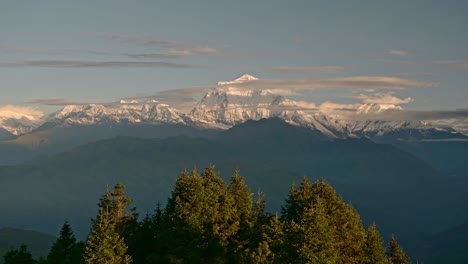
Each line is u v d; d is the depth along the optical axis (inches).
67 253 4699.8
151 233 4431.6
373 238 4623.5
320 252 3636.8
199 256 3949.3
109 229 3991.1
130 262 4306.1
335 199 4345.5
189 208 4045.3
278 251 3725.4
